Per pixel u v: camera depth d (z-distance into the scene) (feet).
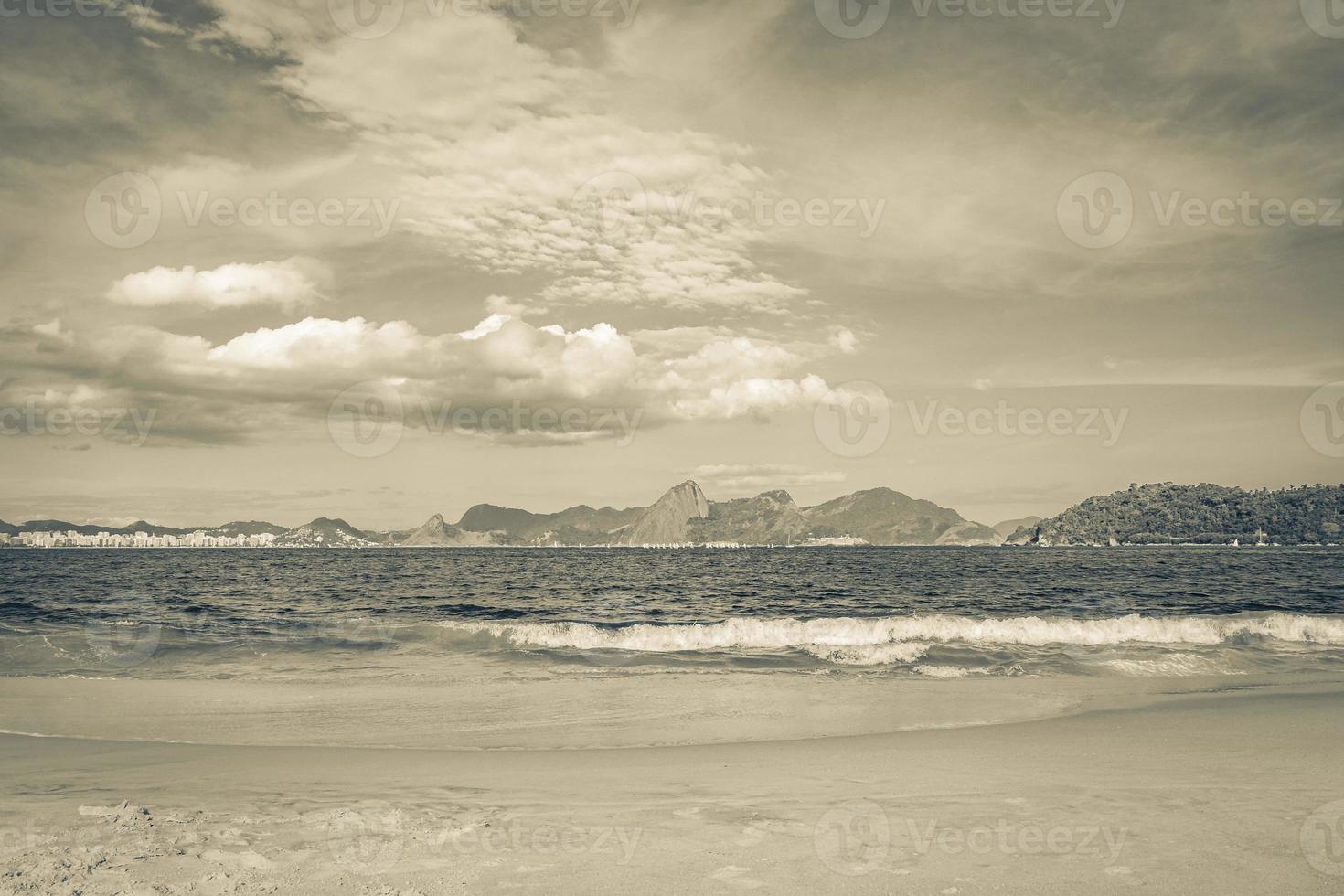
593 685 47.52
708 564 331.98
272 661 58.08
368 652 61.62
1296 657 56.70
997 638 67.67
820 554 567.18
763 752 30.42
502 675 51.44
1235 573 218.79
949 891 15.99
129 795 24.09
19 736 34.37
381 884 16.38
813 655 58.39
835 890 16.10
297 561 350.43
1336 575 204.95
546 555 547.49
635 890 16.12
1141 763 27.71
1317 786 24.22
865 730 35.47
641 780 25.96
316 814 21.80
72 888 15.92
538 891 16.01
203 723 37.24
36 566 266.77
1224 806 21.95
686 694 44.50
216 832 19.98
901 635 67.56
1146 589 151.12
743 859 17.97
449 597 138.82
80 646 63.00
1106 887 16.17
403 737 34.47
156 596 134.82
